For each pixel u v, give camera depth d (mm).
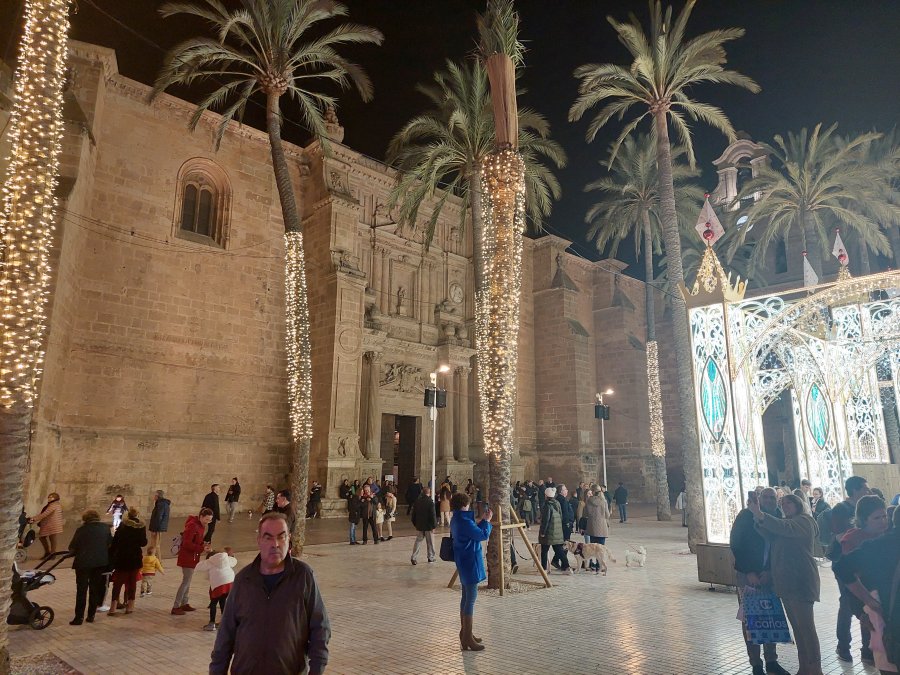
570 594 11188
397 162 33812
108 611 9758
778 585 6324
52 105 7531
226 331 26922
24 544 13203
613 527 24297
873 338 17359
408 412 33500
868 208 28688
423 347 34812
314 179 30812
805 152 29562
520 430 40125
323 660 3609
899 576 4648
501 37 13203
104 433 22812
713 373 11922
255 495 26734
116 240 24172
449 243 38094
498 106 13078
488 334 13156
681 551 16953
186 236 26500
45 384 19312
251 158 29094
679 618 9297
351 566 14656
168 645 8008
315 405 28406
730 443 11523
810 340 17906
